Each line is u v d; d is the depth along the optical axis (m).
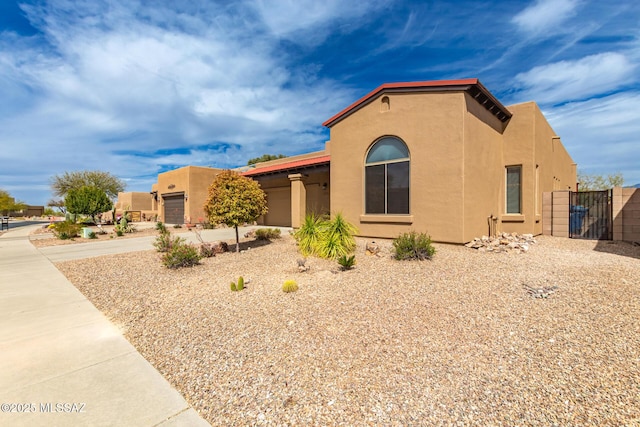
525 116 12.63
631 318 4.31
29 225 34.47
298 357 3.54
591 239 12.25
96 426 2.45
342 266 7.93
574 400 2.68
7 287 7.06
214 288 6.57
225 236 16.80
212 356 3.63
